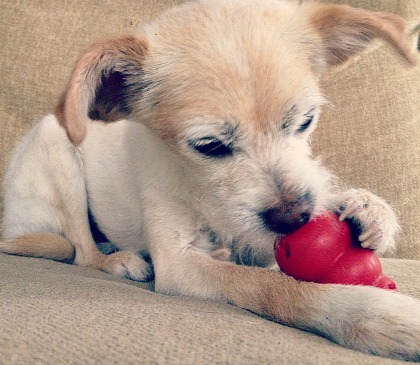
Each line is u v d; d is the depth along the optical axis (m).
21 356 0.18
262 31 0.31
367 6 0.51
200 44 0.30
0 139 0.54
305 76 0.30
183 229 0.34
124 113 0.35
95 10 0.55
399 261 0.41
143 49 0.32
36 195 0.45
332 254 0.26
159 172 0.34
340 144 0.50
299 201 0.28
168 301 0.27
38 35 0.55
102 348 0.18
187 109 0.30
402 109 0.51
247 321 0.23
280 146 0.30
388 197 0.49
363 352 0.21
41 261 0.39
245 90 0.28
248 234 0.29
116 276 0.39
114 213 0.43
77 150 0.44
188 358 0.18
